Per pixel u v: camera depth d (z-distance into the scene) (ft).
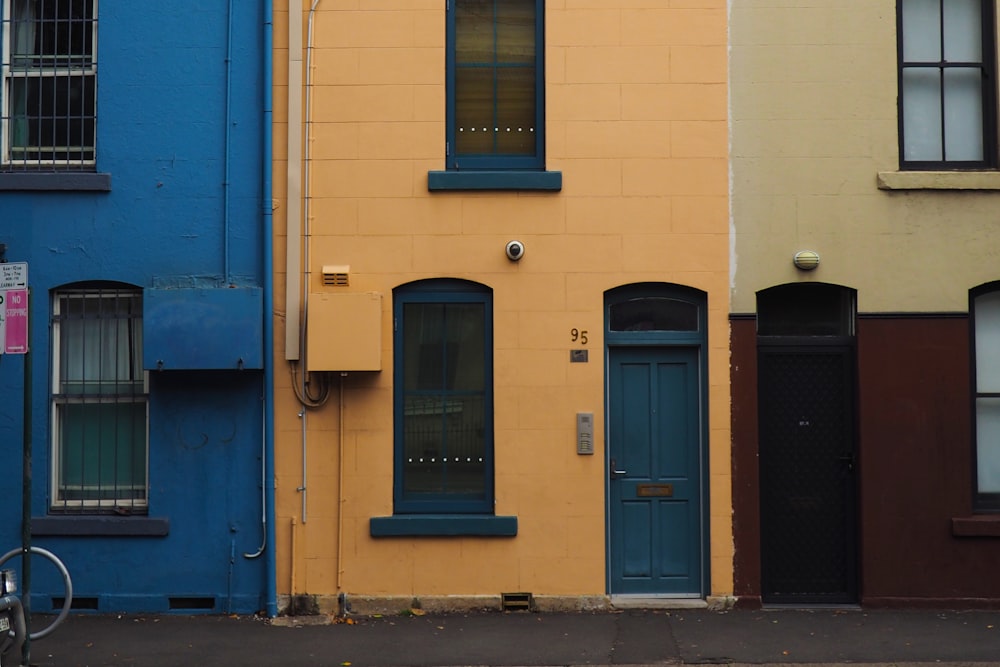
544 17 35.22
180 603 34.55
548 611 34.22
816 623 32.71
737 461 34.50
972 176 34.37
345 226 34.71
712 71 34.73
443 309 35.27
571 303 34.58
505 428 34.50
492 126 35.53
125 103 34.96
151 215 34.83
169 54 35.01
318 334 33.63
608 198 34.63
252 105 34.88
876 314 34.50
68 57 35.70
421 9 34.96
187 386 34.73
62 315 35.37
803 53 34.73
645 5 34.83
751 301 34.53
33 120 35.73
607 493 34.81
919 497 34.32
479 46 35.65
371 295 33.76
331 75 34.86
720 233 34.55
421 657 29.71
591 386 34.53
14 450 34.88
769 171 34.63
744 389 34.50
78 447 35.40
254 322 33.78
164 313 33.68
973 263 34.50
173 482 34.60
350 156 34.73
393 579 34.40
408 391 35.19
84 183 34.71
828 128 34.63
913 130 35.42
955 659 29.01
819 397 35.17
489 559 34.40
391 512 34.50
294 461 34.50
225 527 34.55
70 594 29.58
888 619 33.12
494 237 34.68
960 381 34.40
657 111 34.71
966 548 34.24
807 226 34.58
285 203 34.73
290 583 34.35
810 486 35.09
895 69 34.76
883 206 34.53
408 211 34.71
